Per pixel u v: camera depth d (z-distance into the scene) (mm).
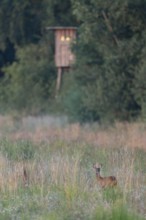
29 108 102688
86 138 58938
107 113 75812
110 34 73062
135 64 73000
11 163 40500
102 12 72000
